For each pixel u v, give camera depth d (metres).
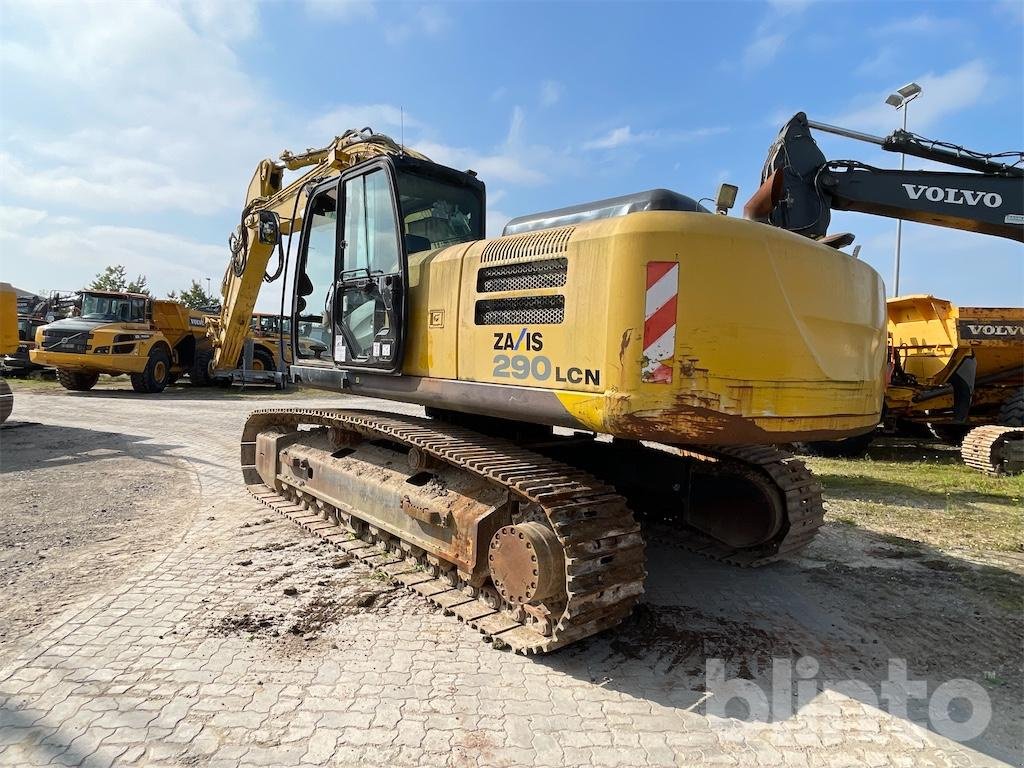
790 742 2.82
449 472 4.30
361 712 2.94
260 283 12.59
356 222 4.89
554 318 3.39
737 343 3.09
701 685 3.28
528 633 3.48
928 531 6.05
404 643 3.61
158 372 19.28
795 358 3.24
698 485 5.00
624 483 5.30
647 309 3.06
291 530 5.58
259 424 6.89
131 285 41.56
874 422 3.91
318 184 5.36
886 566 5.09
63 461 8.54
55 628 3.68
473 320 3.83
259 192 9.62
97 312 18.45
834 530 6.06
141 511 6.17
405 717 2.91
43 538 5.29
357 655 3.46
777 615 4.15
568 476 3.62
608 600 3.34
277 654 3.45
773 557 4.76
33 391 18.33
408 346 4.32
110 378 24.33
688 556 5.29
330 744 2.70
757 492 4.70
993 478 8.46
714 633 3.87
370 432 4.93
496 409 3.67
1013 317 10.13
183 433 11.15
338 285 4.99
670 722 2.95
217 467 8.32
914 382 10.71
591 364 3.19
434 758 2.63
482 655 3.50
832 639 3.83
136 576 4.48
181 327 20.38
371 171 4.65
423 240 4.82
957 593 4.55
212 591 4.25
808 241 3.44
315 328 5.51
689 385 3.06
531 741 2.77
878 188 6.45
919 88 11.23
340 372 5.03
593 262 3.21
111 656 3.38
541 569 3.23
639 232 3.10
